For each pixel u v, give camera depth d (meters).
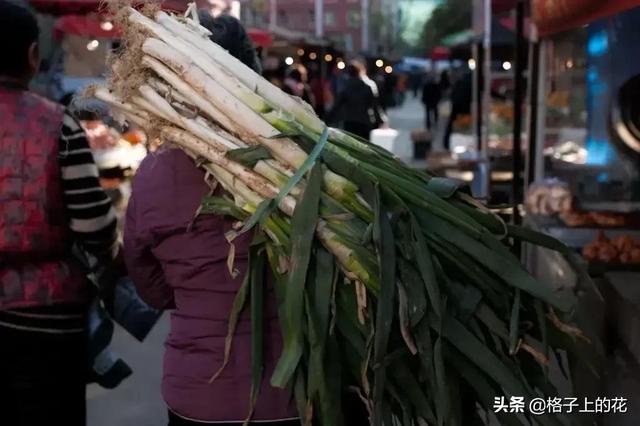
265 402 1.96
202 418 1.99
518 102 7.34
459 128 13.33
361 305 1.77
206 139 1.86
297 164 1.81
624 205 5.08
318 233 1.78
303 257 1.74
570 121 6.28
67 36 9.66
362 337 1.82
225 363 1.92
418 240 1.77
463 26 23.31
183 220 1.98
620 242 3.78
